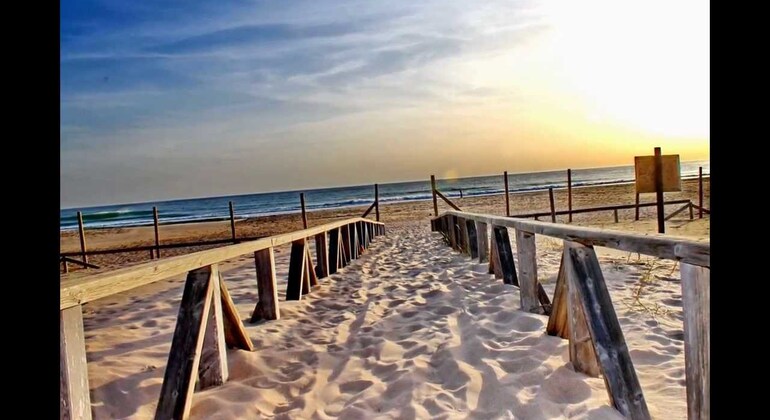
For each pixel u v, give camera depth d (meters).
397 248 11.22
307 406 2.71
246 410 2.62
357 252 9.94
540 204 24.80
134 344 3.91
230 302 3.44
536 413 2.37
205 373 2.93
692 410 1.72
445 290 5.50
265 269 4.51
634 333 3.66
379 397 2.78
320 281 6.65
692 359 1.71
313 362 3.39
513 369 2.97
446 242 11.21
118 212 45.59
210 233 22.88
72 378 1.76
